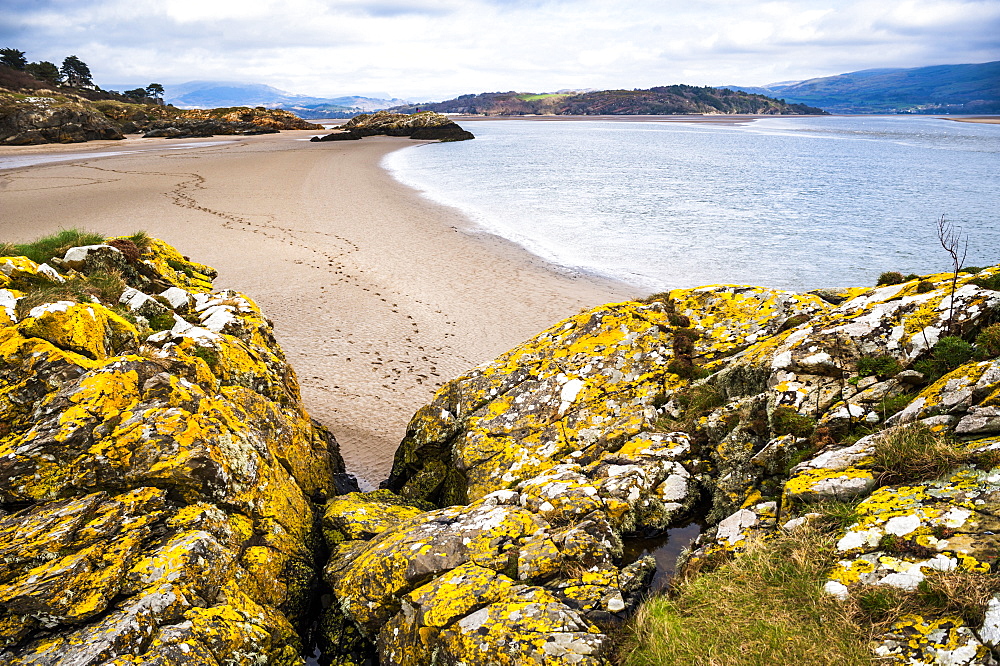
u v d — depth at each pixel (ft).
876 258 102.83
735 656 18.06
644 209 150.20
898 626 16.88
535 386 37.24
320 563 29.94
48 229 111.75
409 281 88.94
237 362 37.83
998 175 220.84
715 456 29.78
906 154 315.78
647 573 23.99
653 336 38.11
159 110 489.67
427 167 238.68
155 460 26.02
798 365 29.63
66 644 20.24
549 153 318.45
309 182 180.34
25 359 27.43
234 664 21.91
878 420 25.71
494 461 33.71
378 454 46.70
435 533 26.27
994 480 19.63
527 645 19.98
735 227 129.18
